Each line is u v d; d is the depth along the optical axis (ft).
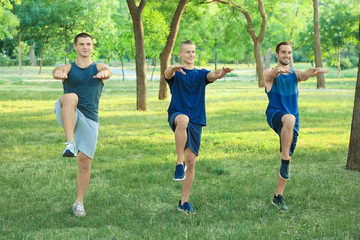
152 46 125.59
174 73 15.62
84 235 13.29
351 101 69.97
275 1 119.44
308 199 17.44
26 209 15.96
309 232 13.64
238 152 28.12
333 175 21.90
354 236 13.37
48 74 174.91
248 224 14.34
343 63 230.48
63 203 17.07
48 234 13.32
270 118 16.24
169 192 18.49
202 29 140.87
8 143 30.86
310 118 47.06
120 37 135.23
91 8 149.89
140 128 39.42
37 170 22.56
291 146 16.22
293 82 16.40
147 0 76.07
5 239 12.89
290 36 155.84
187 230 13.78
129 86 112.98
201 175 21.65
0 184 19.72
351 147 23.56
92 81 15.25
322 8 158.92
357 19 148.36
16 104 60.95
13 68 208.23
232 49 140.67
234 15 113.70
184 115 15.17
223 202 17.12
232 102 68.03
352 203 16.99
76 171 22.43
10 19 114.73
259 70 116.37
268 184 19.75
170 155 26.84
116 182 20.30
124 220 14.90
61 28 157.07
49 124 41.37
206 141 32.09
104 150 28.53
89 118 15.37
